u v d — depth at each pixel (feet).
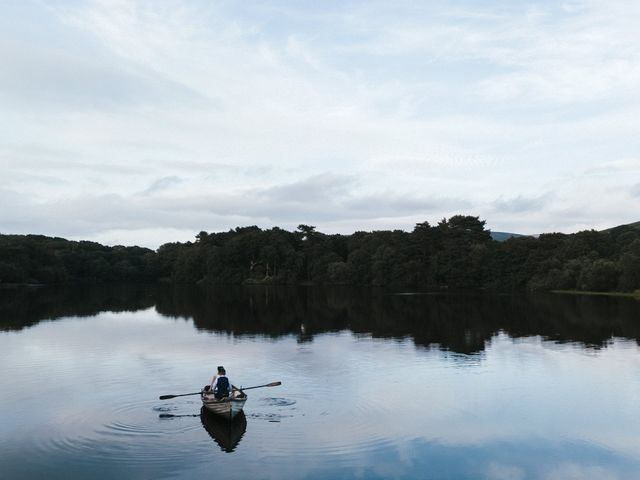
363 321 175.52
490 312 203.31
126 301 263.90
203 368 99.81
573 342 127.95
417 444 60.75
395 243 451.94
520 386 85.35
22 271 420.77
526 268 378.53
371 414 71.26
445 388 84.33
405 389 83.76
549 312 202.80
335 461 56.08
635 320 174.50
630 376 91.50
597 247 399.24
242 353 115.03
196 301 265.13
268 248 470.39
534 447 60.13
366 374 94.17
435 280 415.85
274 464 55.26
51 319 181.68
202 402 74.79
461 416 70.49
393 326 161.48
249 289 386.52
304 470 53.88
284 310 215.72
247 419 69.21
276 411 72.74
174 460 56.18
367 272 455.22
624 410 73.00
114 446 59.88
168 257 534.78
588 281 330.95
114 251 549.54
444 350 117.60
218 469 54.03
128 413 71.61
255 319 183.01
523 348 119.65
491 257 396.78
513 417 70.13
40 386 85.87
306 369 98.53
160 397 72.74
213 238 529.04
